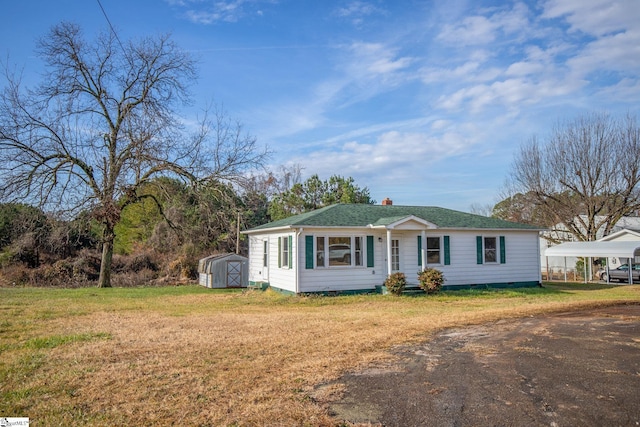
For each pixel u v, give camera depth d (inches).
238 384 245.9
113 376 262.1
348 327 415.8
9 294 767.1
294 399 222.5
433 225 764.0
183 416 203.8
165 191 999.0
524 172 1446.9
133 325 439.5
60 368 279.7
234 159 1007.0
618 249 1042.7
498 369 262.5
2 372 270.7
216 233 1122.0
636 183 1258.0
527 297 722.8
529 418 191.5
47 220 922.7
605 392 218.5
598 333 362.0
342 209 829.8
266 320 469.1
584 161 1316.4
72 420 200.4
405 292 745.6
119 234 1462.8
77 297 727.1
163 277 1256.8
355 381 248.4
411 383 242.4
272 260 833.5
